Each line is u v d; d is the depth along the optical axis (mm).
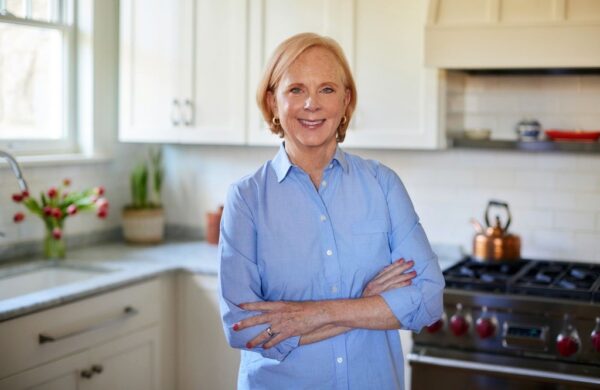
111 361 3111
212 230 3949
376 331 1994
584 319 2740
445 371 2908
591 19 2889
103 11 3879
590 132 3213
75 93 3859
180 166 4203
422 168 3676
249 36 3576
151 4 3768
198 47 3688
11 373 2652
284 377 1946
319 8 3424
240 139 3629
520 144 3262
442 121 3271
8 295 3238
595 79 3365
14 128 3564
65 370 2875
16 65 3553
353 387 1955
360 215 2006
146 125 3826
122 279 3125
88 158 3799
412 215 2051
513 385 2809
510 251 3215
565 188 3439
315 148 1975
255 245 1979
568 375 2730
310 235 1968
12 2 3502
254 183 2008
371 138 3371
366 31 3344
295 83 1910
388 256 2031
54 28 3713
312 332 1924
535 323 2818
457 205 3623
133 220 3914
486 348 2891
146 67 3799
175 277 3492
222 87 3654
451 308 2938
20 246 3527
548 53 2949
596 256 3408
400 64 3295
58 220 3486
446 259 3580
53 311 2805
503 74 3486
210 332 3447
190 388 3514
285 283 1960
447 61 3076
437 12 3113
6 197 3449
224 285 1957
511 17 3008
